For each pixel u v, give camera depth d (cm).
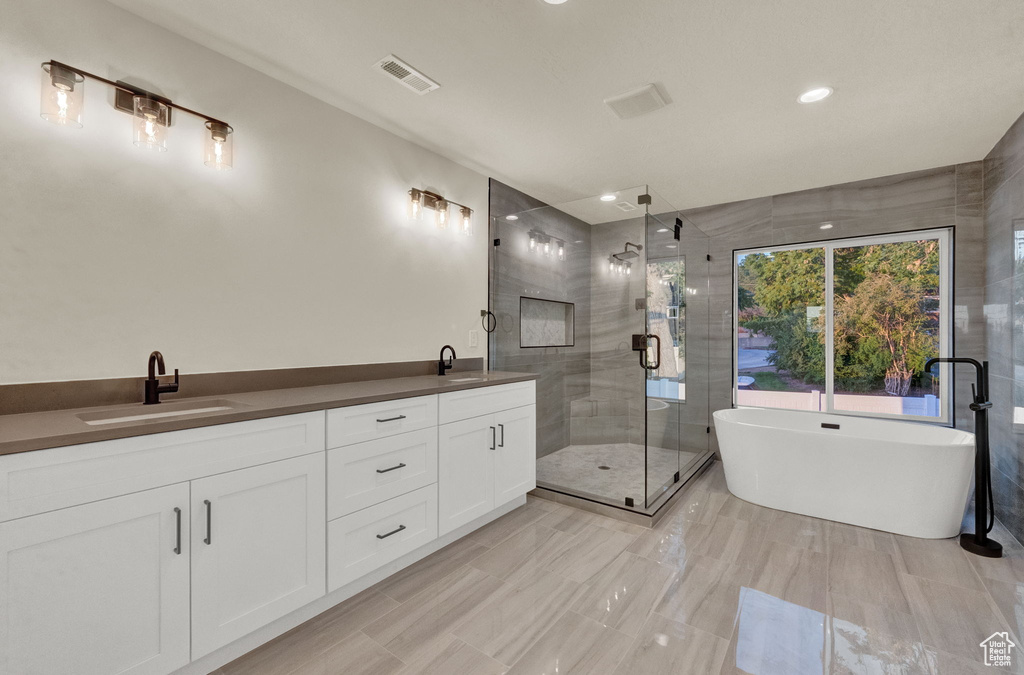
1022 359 245
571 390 308
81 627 115
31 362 146
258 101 206
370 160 255
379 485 194
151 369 163
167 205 176
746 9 164
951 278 324
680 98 228
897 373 350
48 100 141
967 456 241
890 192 341
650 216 286
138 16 169
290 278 217
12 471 104
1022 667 149
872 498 262
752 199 402
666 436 314
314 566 169
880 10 163
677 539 249
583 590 197
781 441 289
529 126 259
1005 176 268
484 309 339
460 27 176
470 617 177
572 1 161
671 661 152
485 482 255
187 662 135
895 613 180
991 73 204
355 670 148
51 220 149
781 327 401
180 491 133
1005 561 223
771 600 189
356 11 167
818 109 238
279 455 158
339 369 238
